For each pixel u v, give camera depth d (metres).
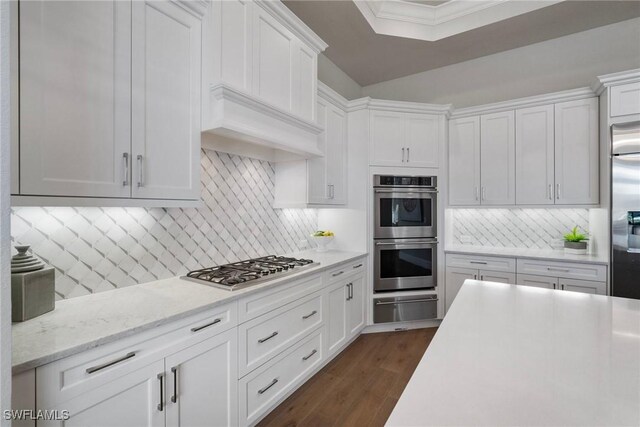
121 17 1.39
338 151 3.16
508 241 3.59
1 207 0.57
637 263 2.46
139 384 1.21
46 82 1.15
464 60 3.76
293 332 2.09
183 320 1.37
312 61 2.53
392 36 3.21
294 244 3.11
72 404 1.03
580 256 2.90
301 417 1.97
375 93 4.33
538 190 3.13
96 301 1.48
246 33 1.91
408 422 0.62
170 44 1.60
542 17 2.95
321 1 2.67
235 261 2.41
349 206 3.33
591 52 3.17
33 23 1.11
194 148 1.71
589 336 1.04
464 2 3.08
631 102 2.54
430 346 0.97
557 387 0.74
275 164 2.84
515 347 0.96
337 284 2.66
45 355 0.95
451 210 3.76
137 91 1.45
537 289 1.64
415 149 3.36
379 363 2.65
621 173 2.53
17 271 1.23
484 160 3.40
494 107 3.33
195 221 2.11
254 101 1.86
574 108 2.96
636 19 2.98
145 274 1.82
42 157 1.14
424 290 3.39
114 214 1.68
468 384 0.76
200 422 1.45
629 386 0.74
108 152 1.34
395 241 3.29
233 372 1.62
